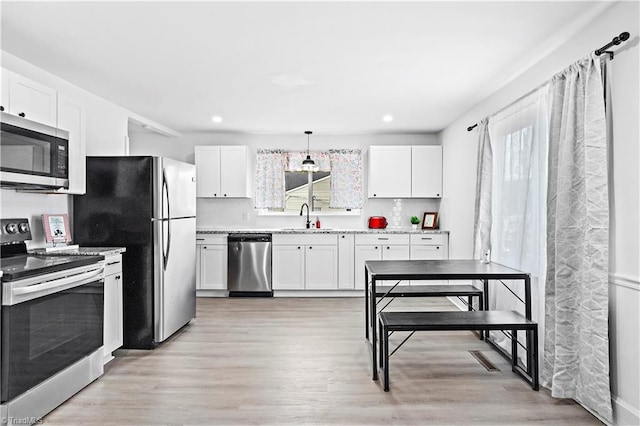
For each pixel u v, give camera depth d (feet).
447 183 19.48
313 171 21.40
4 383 7.52
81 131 11.43
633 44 7.48
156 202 12.55
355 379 10.27
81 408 8.79
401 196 20.45
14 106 9.04
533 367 9.63
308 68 11.67
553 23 8.86
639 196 7.38
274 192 21.44
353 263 19.66
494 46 10.07
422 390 9.64
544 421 8.22
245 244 19.53
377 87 13.43
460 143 17.48
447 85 13.17
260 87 13.46
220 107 16.03
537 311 10.81
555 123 9.27
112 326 11.30
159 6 8.14
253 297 19.71
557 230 8.87
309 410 8.69
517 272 10.64
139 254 12.55
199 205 21.59
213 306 17.90
